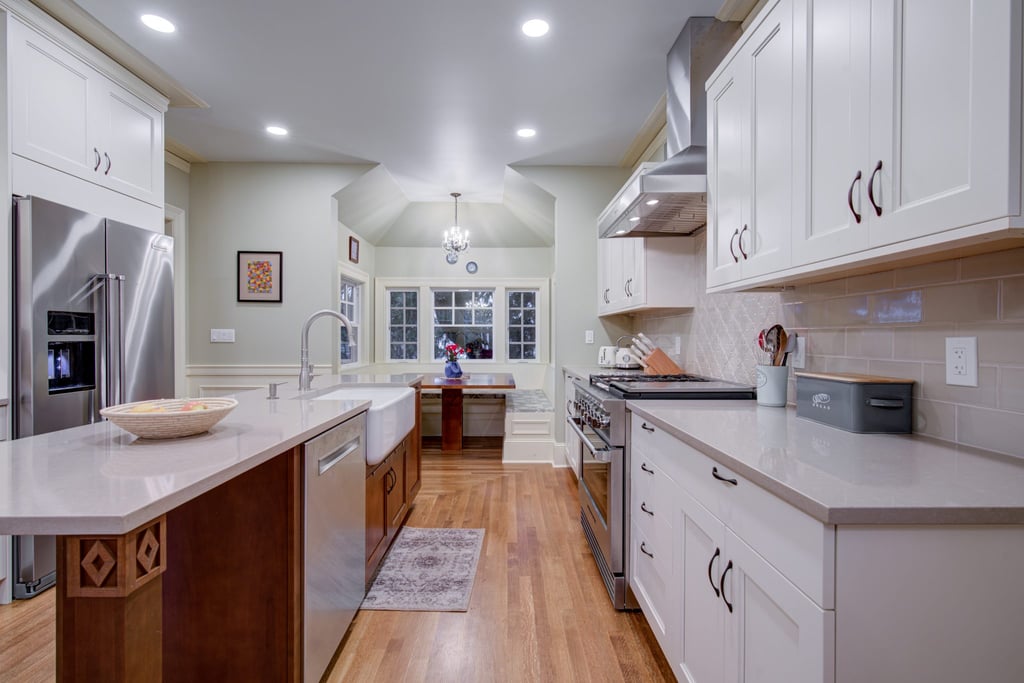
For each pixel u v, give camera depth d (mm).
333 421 1554
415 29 2316
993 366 1098
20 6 2045
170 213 3871
